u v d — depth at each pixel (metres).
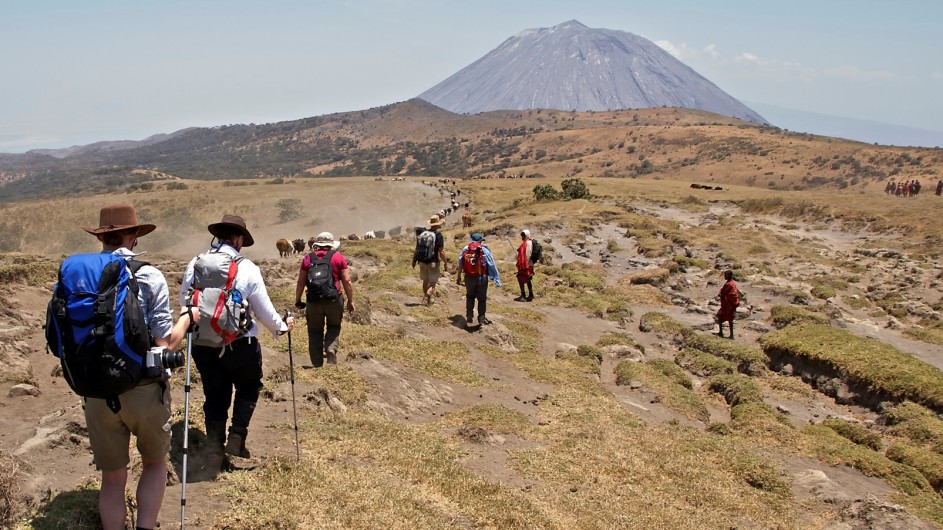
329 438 8.96
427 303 20.42
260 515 6.36
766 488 11.05
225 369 7.29
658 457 11.58
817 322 24.69
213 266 7.12
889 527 9.06
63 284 4.85
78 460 7.00
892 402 16.98
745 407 15.51
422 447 9.60
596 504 9.13
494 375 15.16
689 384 17.94
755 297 30.48
